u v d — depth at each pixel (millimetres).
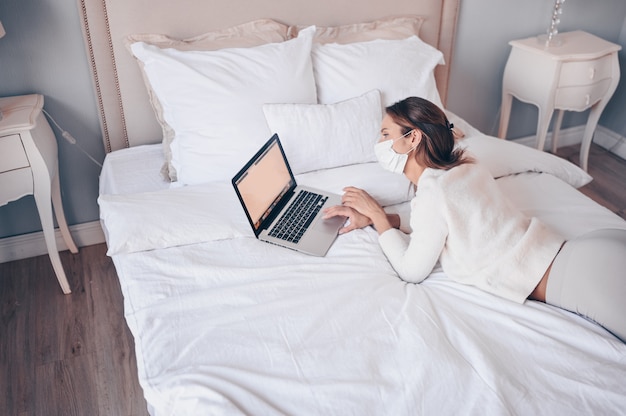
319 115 1933
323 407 1133
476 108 3082
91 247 2506
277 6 2254
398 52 2211
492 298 1430
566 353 1264
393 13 2498
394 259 1559
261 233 1654
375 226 1675
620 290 1315
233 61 1979
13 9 1943
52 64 2092
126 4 2021
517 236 1466
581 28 3047
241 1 2178
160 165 2145
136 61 2129
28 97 2061
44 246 2445
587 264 1379
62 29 2041
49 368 1896
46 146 2018
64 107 2189
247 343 1285
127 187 2002
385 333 1315
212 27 2182
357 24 2430
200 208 1703
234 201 1754
